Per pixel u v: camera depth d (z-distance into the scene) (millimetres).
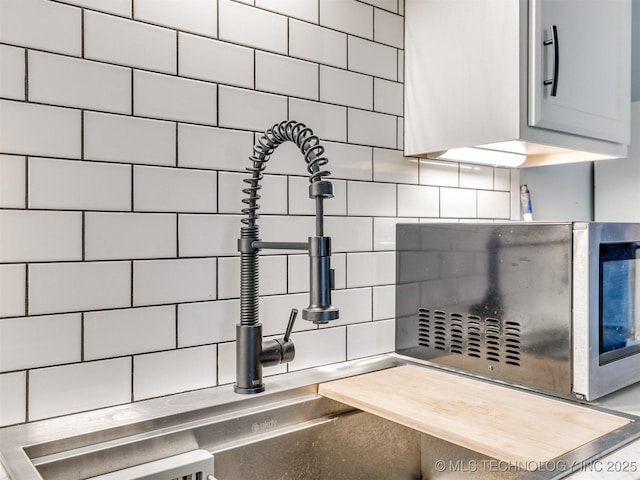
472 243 1146
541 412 909
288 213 1132
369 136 1275
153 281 948
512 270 1065
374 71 1285
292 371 1144
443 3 1235
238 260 1057
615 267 1021
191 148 992
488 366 1111
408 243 1300
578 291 957
